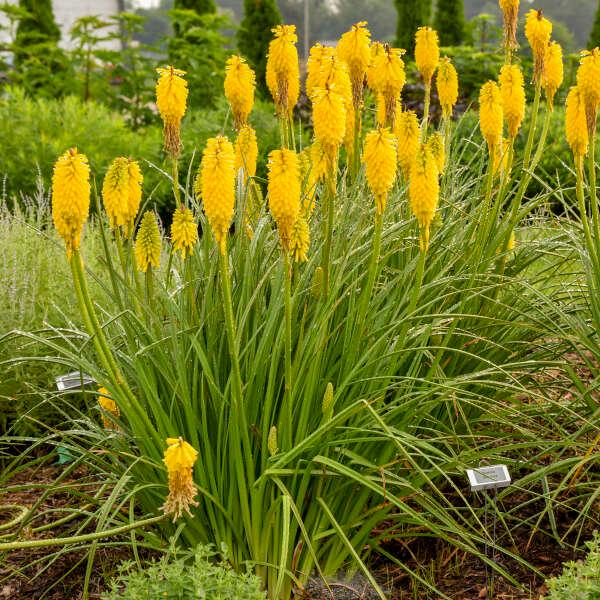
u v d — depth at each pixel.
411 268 3.42
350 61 3.38
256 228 3.41
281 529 3.21
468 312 3.83
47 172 8.51
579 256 4.07
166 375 3.16
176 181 3.20
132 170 3.05
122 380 2.95
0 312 4.95
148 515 3.35
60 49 13.48
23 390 4.82
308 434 3.27
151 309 3.26
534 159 4.09
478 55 13.06
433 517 3.66
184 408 3.18
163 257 5.49
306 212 3.46
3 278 5.15
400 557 3.63
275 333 3.26
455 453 3.79
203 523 3.30
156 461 3.14
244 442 2.99
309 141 9.50
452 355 3.79
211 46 13.05
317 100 2.85
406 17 15.73
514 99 3.79
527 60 13.06
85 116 9.48
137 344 3.44
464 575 3.48
